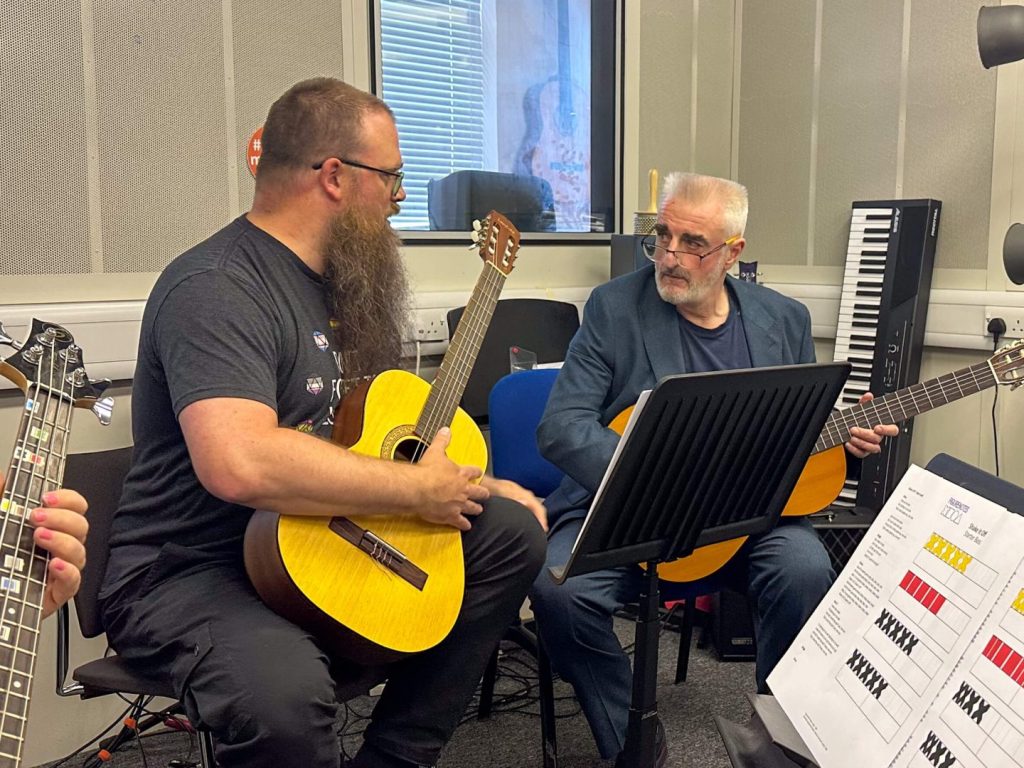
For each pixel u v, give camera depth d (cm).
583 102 333
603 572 201
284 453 145
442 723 171
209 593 153
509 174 314
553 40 321
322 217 171
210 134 241
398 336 185
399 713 170
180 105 235
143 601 155
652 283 226
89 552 168
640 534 147
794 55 349
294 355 164
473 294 196
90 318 220
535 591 201
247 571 152
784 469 158
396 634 154
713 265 215
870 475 309
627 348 220
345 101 172
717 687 255
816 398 151
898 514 91
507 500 184
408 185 289
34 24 211
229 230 169
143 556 160
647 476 139
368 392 170
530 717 241
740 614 269
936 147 312
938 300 311
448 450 181
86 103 221
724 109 372
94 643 225
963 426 310
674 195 217
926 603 82
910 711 77
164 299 155
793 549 205
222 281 155
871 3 324
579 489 220
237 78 244
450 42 293
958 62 304
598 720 199
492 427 229
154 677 152
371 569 155
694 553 203
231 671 140
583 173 336
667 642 286
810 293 348
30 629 97
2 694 93
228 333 151
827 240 346
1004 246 262
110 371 224
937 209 308
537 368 250
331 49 262
